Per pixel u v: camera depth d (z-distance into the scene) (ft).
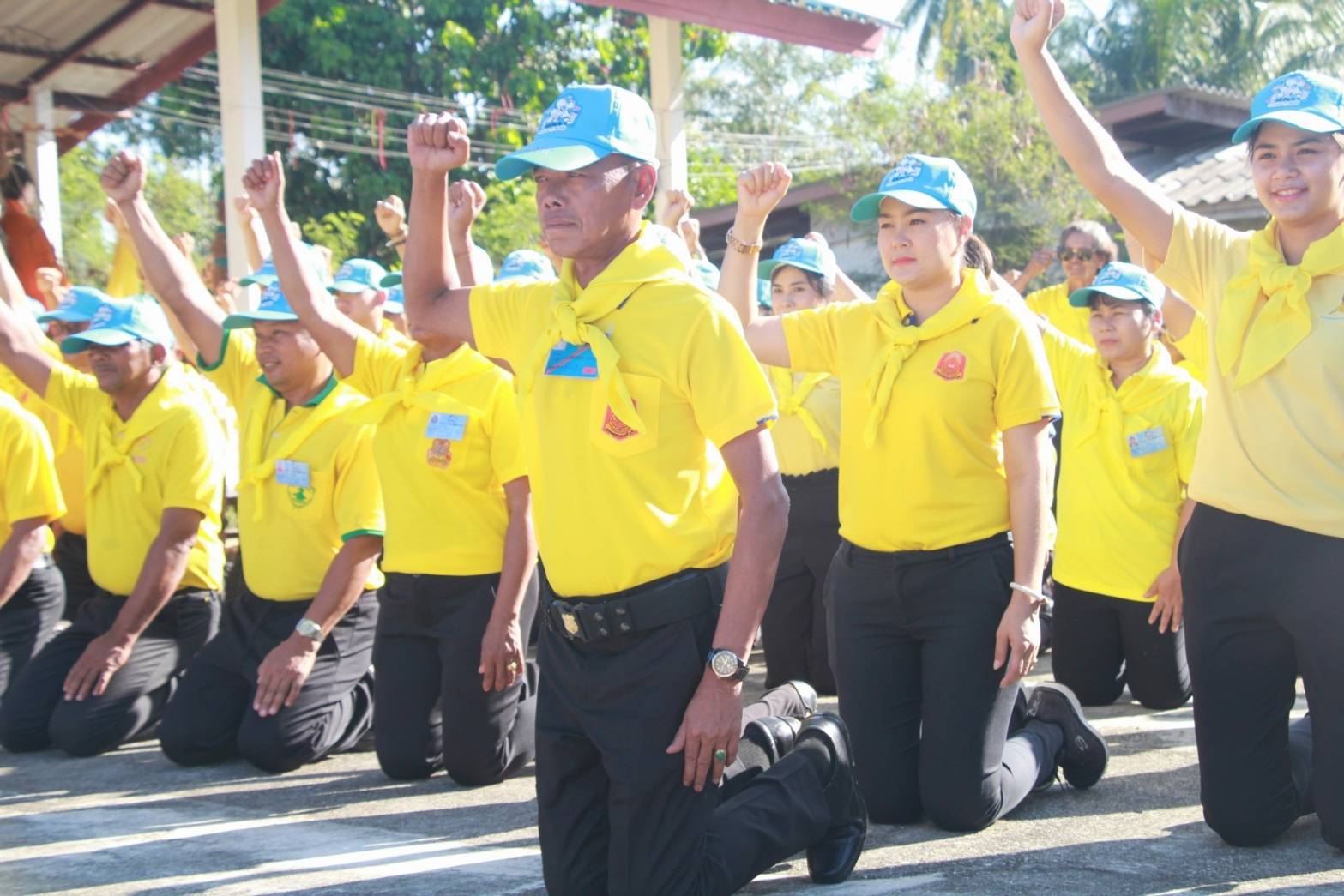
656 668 9.86
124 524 18.44
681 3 33.81
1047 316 25.08
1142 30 86.99
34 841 13.67
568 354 9.97
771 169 13.53
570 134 9.67
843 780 11.51
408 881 11.88
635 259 9.94
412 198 10.99
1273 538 11.26
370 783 16.02
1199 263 11.89
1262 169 11.28
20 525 18.72
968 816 12.85
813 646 20.49
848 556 13.43
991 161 59.31
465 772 15.53
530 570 15.17
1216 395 11.70
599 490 9.83
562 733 10.40
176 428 18.20
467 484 15.33
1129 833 12.77
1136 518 19.07
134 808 15.01
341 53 57.31
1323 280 11.19
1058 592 19.92
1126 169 11.97
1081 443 19.48
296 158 59.16
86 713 17.58
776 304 18.89
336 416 16.90
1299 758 12.41
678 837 9.93
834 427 20.07
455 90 61.05
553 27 65.00
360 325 20.67
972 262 13.66
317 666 16.88
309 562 17.04
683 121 36.42
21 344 18.94
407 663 15.88
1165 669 19.15
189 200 60.18
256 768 16.76
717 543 10.07
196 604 18.86
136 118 61.72
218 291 25.05
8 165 33.73
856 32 37.55
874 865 12.02
